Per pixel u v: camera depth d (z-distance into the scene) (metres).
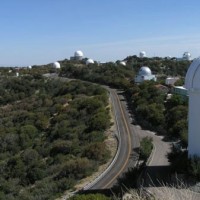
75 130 43.34
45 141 43.78
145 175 22.17
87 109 52.12
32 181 30.81
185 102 48.41
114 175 27.23
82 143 38.47
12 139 44.66
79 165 28.75
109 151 34.22
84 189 24.19
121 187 21.14
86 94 69.62
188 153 21.55
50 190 25.72
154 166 24.78
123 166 29.58
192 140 21.09
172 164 22.45
